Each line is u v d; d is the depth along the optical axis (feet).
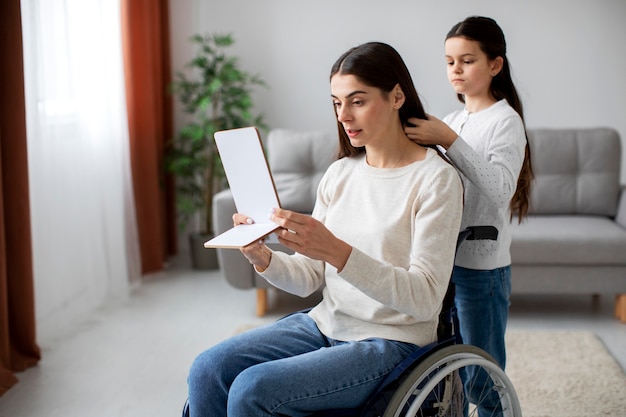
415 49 14.34
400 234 4.90
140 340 9.82
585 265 10.27
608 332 10.05
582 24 14.01
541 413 7.54
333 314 5.15
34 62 9.16
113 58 11.48
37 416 7.54
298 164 11.88
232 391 4.47
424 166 4.94
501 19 14.12
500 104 5.94
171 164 13.55
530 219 11.41
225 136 4.79
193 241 13.51
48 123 9.67
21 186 8.42
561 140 11.85
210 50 13.35
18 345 8.82
